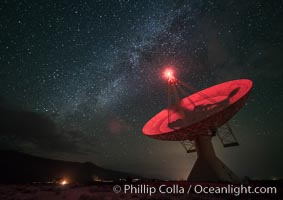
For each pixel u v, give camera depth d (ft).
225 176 77.87
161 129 86.99
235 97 77.20
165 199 42.06
